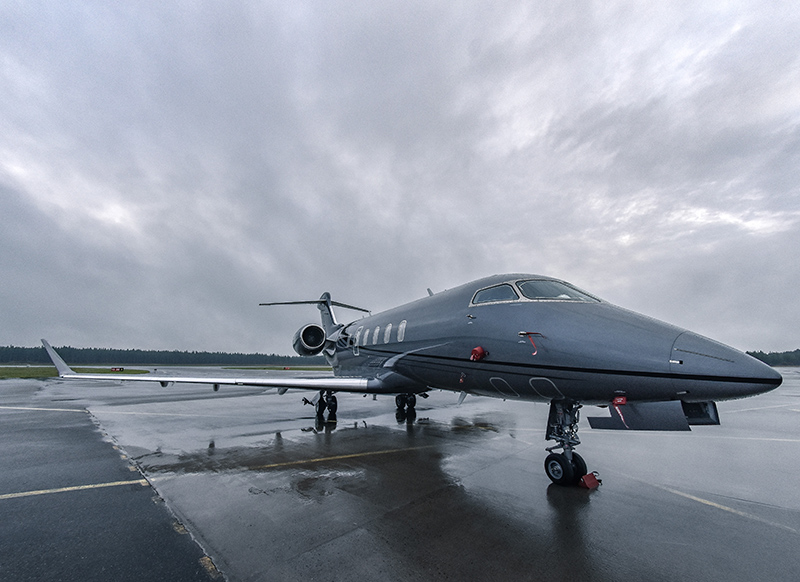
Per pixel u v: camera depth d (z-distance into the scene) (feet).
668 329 16.28
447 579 10.05
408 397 42.50
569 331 17.90
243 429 32.22
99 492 16.34
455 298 25.96
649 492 16.76
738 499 15.90
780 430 32.37
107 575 10.09
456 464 21.13
